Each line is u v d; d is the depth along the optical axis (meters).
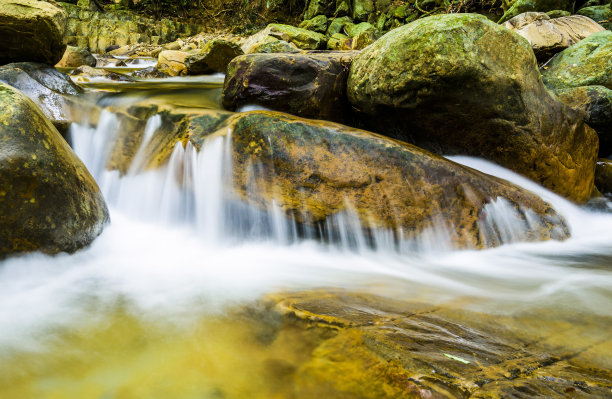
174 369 1.96
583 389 1.65
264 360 2.00
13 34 5.35
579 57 7.13
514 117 4.46
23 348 2.12
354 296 2.79
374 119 4.93
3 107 3.01
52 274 3.06
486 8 15.20
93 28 22.27
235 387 1.82
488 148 4.83
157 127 4.60
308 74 4.78
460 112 4.39
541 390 1.64
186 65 11.51
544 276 3.46
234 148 3.97
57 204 3.09
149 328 2.34
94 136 5.02
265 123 3.95
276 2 24.59
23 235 2.91
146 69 11.48
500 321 2.41
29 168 2.92
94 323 2.39
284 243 3.92
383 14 20.39
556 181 5.07
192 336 2.24
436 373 1.74
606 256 4.05
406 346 1.97
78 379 1.89
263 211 3.91
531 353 1.99
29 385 1.84
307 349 2.08
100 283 2.98
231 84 4.93
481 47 3.98
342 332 2.15
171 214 4.20
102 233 3.64
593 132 5.56
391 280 3.25
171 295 2.79
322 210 3.85
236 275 3.21
